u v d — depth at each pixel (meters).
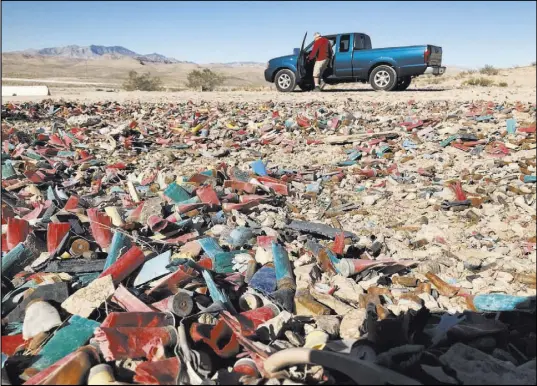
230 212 5.86
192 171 8.47
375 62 18.45
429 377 2.68
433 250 4.83
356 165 8.53
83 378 2.79
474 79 24.45
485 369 2.75
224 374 2.82
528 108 12.02
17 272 4.30
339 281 4.15
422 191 6.79
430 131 10.16
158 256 4.03
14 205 6.16
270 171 7.92
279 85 20.12
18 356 3.18
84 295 3.54
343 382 2.73
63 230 4.57
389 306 3.72
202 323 3.22
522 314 3.40
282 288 3.90
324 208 6.33
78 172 8.50
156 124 12.86
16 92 20.81
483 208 6.00
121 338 2.98
